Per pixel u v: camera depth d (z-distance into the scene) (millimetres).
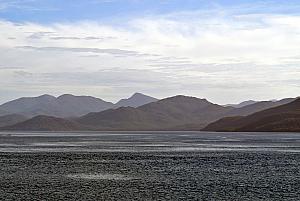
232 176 51375
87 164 66312
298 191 39875
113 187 42156
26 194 37750
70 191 39562
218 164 67000
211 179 48500
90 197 36656
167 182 45906
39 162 69062
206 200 35406
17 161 70562
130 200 35438
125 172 55562
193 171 56969
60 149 104750
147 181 46688
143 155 85375
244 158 78375
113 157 80188
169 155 85625
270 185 43688
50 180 47125
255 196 37219
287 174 53500
